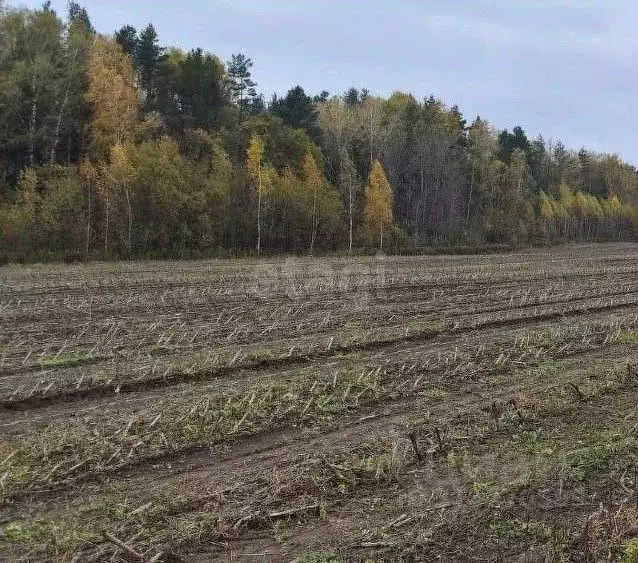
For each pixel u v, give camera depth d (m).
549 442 8.26
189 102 61.16
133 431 8.25
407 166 69.81
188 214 45.56
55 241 39.28
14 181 45.34
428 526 5.95
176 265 36.41
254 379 11.01
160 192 42.88
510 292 24.41
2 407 9.25
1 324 15.52
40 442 7.77
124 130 47.44
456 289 25.38
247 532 5.84
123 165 41.78
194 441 8.02
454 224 70.88
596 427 8.88
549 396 10.13
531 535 5.85
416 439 8.19
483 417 9.17
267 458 7.62
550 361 12.85
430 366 12.16
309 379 10.92
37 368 11.35
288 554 5.47
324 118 67.44
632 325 17.30
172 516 6.08
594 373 11.81
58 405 9.46
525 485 6.88
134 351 12.77
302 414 9.17
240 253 47.25
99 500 6.41
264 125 60.72
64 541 5.53
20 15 50.69
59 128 48.25
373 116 67.81
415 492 6.71
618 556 5.40
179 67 63.34
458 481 7.00
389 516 6.16
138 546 5.51
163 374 10.92
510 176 83.69
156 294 21.77
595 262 45.06
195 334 14.44
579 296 23.72
